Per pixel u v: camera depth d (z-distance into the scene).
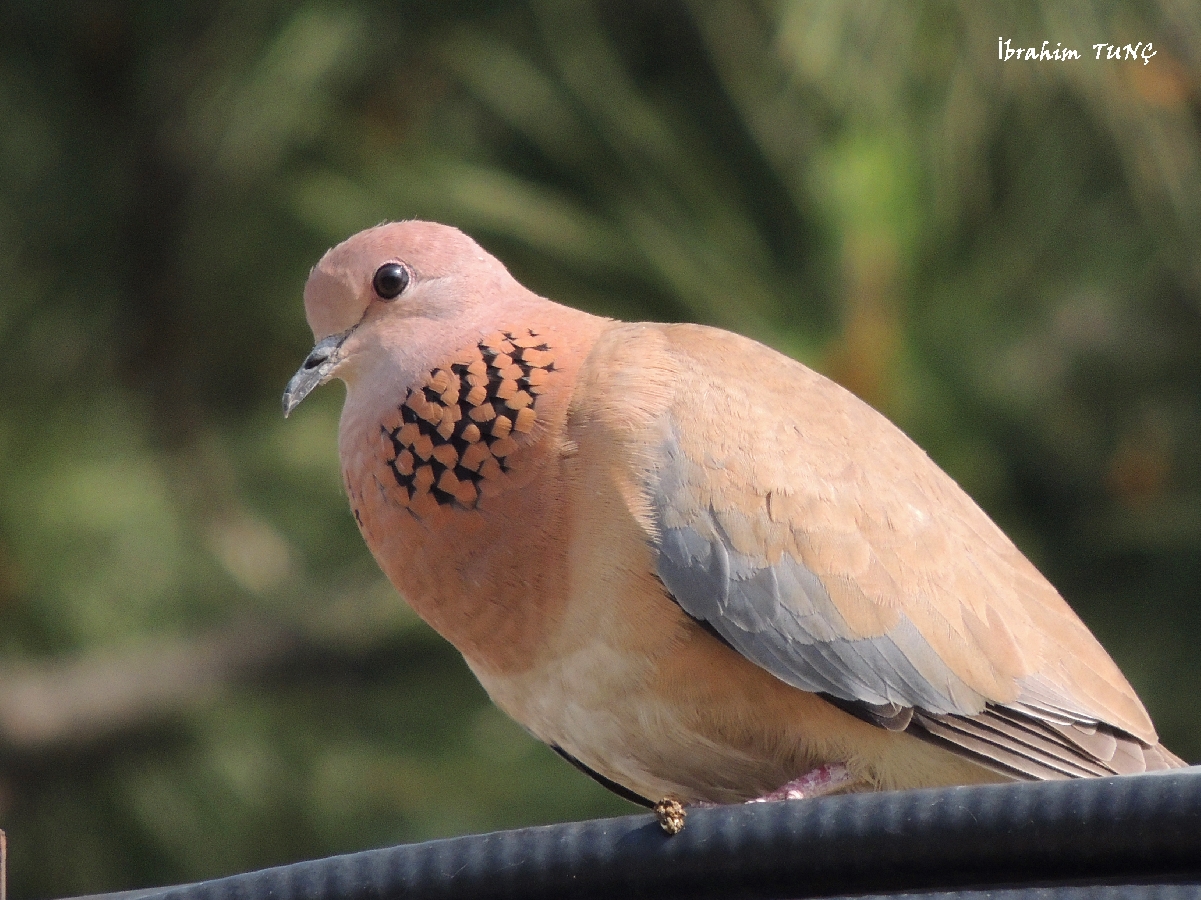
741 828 5.30
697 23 11.70
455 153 12.33
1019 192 11.27
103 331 12.90
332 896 5.45
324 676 13.12
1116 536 11.53
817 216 10.93
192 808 13.22
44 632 13.19
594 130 11.93
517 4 12.33
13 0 12.33
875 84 10.48
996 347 11.38
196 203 12.61
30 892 13.16
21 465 12.90
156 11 12.30
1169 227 11.30
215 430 13.17
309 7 12.18
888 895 5.22
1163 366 11.84
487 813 12.41
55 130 12.55
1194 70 10.88
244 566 13.08
